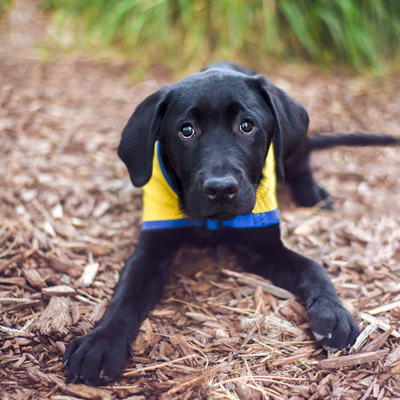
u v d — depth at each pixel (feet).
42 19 4.61
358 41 3.72
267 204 1.75
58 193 2.32
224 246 2.02
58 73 3.49
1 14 3.91
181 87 1.64
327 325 1.46
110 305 1.53
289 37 3.86
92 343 1.36
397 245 2.01
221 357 1.46
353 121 3.09
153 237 1.76
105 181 2.44
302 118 1.78
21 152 2.59
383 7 3.92
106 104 3.15
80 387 1.31
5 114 2.89
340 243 2.06
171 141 1.63
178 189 1.76
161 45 3.70
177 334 1.54
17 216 2.11
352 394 1.32
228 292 1.77
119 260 1.90
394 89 3.49
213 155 1.52
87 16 4.05
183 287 1.80
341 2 3.67
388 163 2.68
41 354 1.42
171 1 3.73
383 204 2.32
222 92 1.58
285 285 1.74
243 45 3.69
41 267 1.82
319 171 2.63
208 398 1.30
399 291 1.73
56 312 1.54
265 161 1.73
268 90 1.67
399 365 1.40
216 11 3.64
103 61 3.69
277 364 1.43
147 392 1.32
